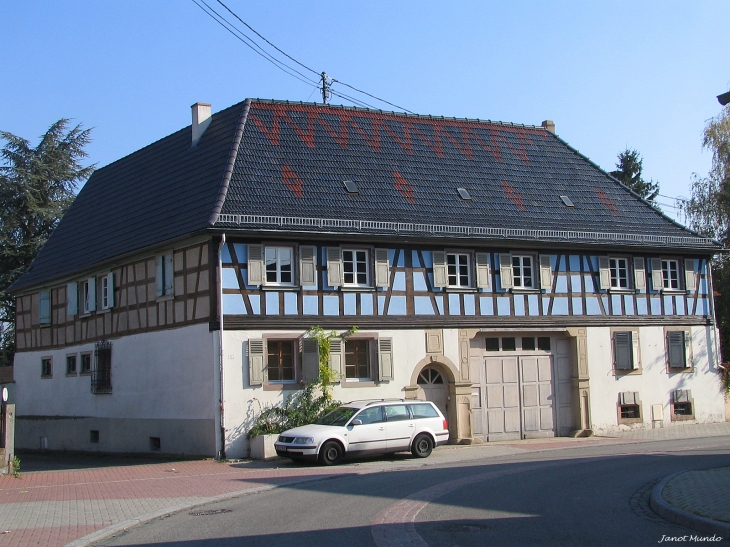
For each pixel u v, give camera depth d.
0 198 45.44
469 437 25.89
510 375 27.28
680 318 30.25
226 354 22.97
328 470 19.00
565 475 16.47
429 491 14.50
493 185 29.11
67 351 31.50
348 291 24.69
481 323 26.53
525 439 27.17
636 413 29.05
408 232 25.34
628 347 29.03
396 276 25.45
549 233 27.81
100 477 19.28
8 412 19.95
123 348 27.55
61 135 48.03
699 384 30.39
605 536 10.38
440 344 25.83
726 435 26.34
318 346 23.88
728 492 13.09
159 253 25.70
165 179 29.00
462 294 26.39
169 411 24.89
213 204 23.77
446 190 27.84
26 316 35.09
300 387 23.73
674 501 12.24
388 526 11.24
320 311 24.27
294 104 28.70
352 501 13.70
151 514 13.48
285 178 25.47
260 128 27.05
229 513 13.19
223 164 25.53
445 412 26.12
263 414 23.12
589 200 30.53
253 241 23.61
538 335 27.83
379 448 20.77
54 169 46.47
